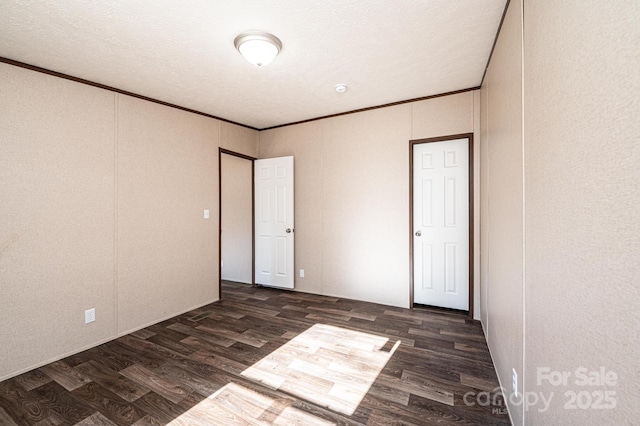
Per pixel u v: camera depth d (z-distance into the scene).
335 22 1.83
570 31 0.83
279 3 1.64
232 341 2.54
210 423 1.55
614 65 0.61
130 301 2.79
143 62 2.29
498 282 1.92
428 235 3.31
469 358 2.21
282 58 2.28
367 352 2.32
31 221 2.18
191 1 1.61
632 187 0.56
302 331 2.74
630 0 0.56
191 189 3.42
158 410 1.66
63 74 2.39
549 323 0.98
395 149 3.39
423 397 1.75
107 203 2.63
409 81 2.77
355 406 1.68
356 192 3.65
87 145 2.51
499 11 1.73
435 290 3.30
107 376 2.02
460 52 2.22
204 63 2.33
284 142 4.23
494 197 2.09
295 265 4.16
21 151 2.14
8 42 1.95
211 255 3.65
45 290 2.24
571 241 0.82
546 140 1.02
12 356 2.06
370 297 3.58
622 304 0.58
